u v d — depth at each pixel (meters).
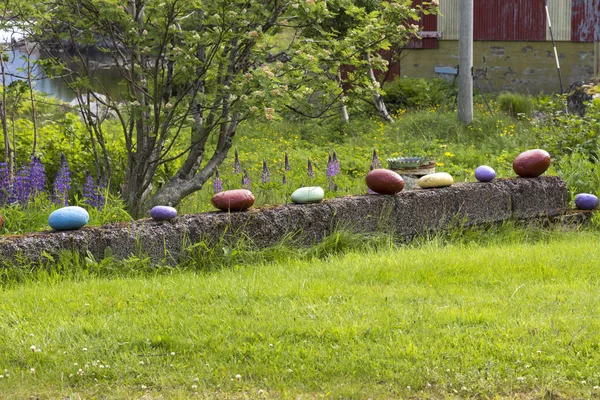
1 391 6.53
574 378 6.57
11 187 13.38
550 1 35.62
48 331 7.79
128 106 13.12
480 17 36.62
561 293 8.97
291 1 12.67
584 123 19.33
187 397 6.38
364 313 8.19
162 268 10.59
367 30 13.84
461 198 12.85
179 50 12.12
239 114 13.82
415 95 34.84
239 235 11.20
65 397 6.45
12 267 9.91
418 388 6.52
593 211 14.03
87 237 10.34
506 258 10.71
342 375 6.73
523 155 13.91
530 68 36.28
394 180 12.25
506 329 7.62
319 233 11.76
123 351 7.33
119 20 12.41
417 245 12.26
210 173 14.23
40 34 13.86
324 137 28.05
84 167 17.05
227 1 11.84
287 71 12.98
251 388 6.55
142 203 14.00
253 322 7.95
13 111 15.51
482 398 6.30
